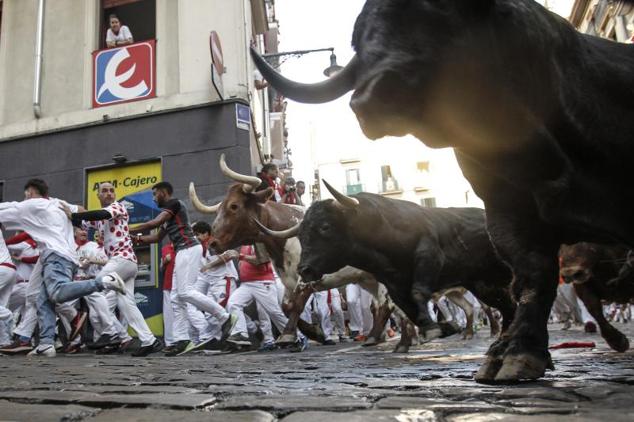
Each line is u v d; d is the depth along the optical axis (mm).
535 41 2281
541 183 2422
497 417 1594
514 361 2457
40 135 12430
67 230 7355
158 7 12344
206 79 11742
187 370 4148
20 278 8688
